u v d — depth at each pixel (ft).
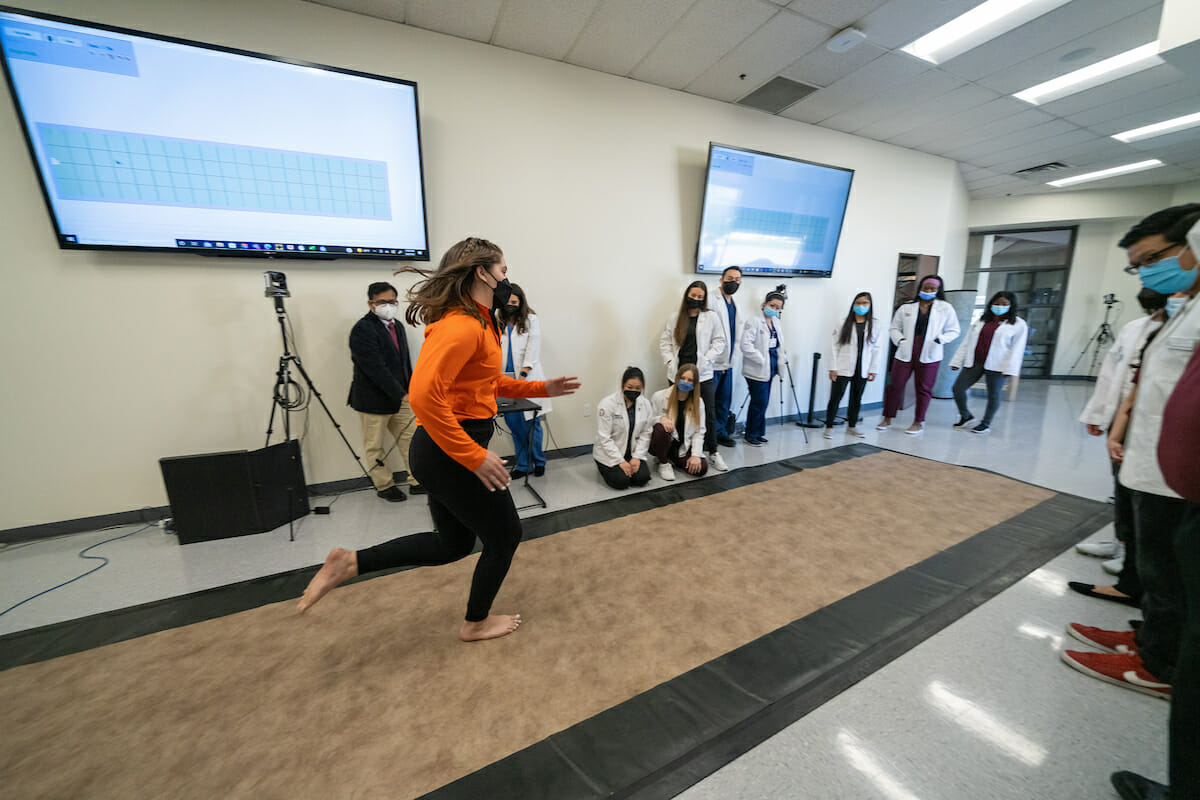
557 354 10.87
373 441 8.60
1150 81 10.64
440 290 3.78
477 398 4.08
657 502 8.59
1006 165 17.16
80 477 7.45
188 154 7.14
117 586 6.05
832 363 13.17
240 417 8.28
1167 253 4.42
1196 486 2.78
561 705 4.11
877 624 5.23
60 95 6.39
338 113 7.88
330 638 5.02
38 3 6.45
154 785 3.43
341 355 8.85
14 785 3.44
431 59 8.68
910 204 16.07
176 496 6.99
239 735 3.85
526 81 9.56
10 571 6.42
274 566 6.52
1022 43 9.30
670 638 4.99
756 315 13.01
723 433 12.77
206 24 7.19
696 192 12.00
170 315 7.64
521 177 9.82
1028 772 3.54
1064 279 22.75
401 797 3.33
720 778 3.48
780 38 9.04
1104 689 4.34
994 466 10.62
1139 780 3.28
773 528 7.55
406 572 6.28
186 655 4.79
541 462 10.16
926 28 8.70
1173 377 3.89
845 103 11.96
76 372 7.23
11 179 6.59
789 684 4.36
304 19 7.73
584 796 3.32
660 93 11.05
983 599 5.70
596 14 8.23
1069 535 7.29
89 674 4.55
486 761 3.59
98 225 6.89
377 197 8.44
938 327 13.12
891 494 8.95
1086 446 12.20
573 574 6.22
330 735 3.84
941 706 4.15
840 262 15.03
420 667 4.58
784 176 12.50
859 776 3.50
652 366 12.18
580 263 10.78
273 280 7.20
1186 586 2.93
